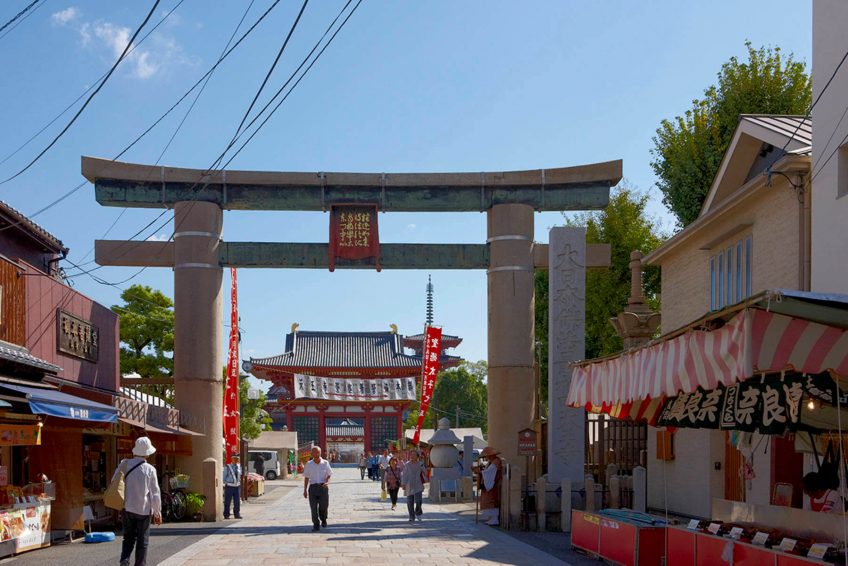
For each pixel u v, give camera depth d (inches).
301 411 2979.8
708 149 1167.0
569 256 890.7
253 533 767.1
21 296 662.5
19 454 692.1
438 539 710.5
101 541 682.8
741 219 725.3
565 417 869.2
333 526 840.9
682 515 857.5
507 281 946.1
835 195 563.2
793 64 1168.2
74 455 703.7
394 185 948.0
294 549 638.5
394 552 619.2
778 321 312.0
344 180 943.7
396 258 960.9
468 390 3538.4
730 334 324.2
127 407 739.4
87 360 830.5
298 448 2913.4
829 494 490.3
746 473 673.6
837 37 567.2
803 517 400.8
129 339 1411.2
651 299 1450.5
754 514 442.3
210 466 893.8
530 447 911.0
